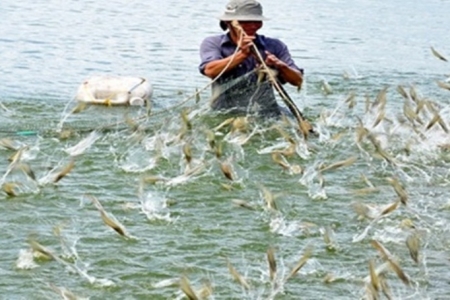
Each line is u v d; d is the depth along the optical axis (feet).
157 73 61.77
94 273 30.07
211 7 91.61
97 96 52.11
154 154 42.11
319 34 78.84
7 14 82.33
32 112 50.16
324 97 55.67
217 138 44.75
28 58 64.85
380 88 58.49
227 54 50.19
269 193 35.76
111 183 38.60
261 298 28.66
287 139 43.32
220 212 35.76
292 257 31.73
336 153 43.93
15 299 28.17
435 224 34.91
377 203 37.06
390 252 32.17
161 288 29.22
